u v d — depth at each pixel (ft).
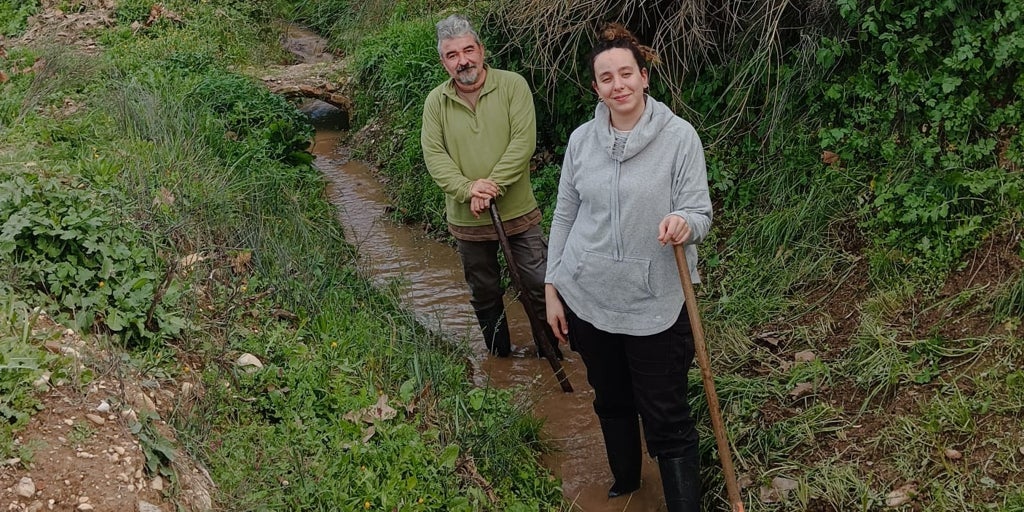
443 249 21.18
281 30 38.52
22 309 10.98
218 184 17.87
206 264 14.26
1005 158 13.78
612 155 10.62
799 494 11.32
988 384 11.43
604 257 10.76
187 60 27.91
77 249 12.20
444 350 15.57
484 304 15.96
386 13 34.06
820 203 15.44
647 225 10.52
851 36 15.85
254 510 9.84
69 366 10.23
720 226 17.11
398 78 27.73
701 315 15.46
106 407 9.89
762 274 15.57
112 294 12.03
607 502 12.59
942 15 14.56
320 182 23.86
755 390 13.20
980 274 12.91
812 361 13.44
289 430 11.37
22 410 9.46
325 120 32.94
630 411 12.01
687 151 10.45
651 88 18.95
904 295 13.41
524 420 13.52
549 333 16.20
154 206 14.83
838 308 14.20
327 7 40.09
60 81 22.52
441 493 11.15
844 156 15.62
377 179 26.09
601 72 10.34
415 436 11.89
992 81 14.15
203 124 21.31
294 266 15.99
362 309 15.76
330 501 10.37
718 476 12.12
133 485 9.21
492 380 15.62
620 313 10.85
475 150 14.94
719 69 17.90
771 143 16.78
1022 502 10.07
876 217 14.69
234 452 10.64
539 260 15.58
